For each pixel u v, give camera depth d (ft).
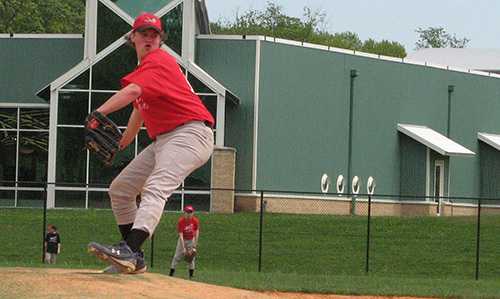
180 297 56.39
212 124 60.23
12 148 285.02
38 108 285.43
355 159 304.09
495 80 358.43
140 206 58.44
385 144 315.58
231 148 263.29
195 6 273.75
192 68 267.80
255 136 274.16
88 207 262.47
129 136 62.28
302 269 194.90
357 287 147.13
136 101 59.11
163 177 58.23
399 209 316.19
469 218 258.57
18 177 283.38
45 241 181.27
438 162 328.29
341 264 201.57
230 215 252.83
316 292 140.26
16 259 192.13
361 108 306.76
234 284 142.31
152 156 60.64
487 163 351.46
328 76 295.89
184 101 58.49
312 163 289.74
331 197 291.79
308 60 289.74
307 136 288.51
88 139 56.13
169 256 200.34
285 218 247.50
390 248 219.41
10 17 434.30
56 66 288.30
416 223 246.47
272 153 278.67
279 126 280.92
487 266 205.16
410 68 324.80
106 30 267.80
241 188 274.36
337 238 227.61
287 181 282.15
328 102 295.69
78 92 266.98
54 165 265.34
